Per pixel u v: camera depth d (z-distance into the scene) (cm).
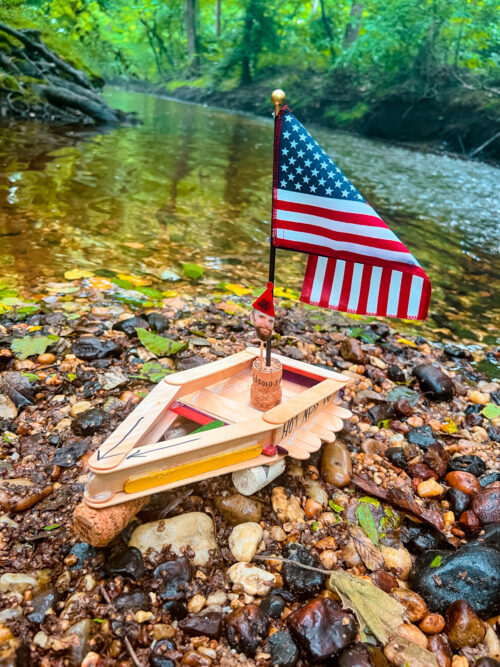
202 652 30
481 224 125
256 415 40
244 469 38
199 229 99
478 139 241
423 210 132
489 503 41
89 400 49
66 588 32
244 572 34
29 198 104
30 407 47
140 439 36
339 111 295
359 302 38
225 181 135
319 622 31
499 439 51
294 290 79
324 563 36
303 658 30
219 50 420
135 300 69
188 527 35
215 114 302
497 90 243
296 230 37
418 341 71
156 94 429
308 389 43
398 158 212
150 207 108
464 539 40
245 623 31
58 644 29
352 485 43
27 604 31
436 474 45
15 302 64
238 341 62
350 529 39
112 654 29
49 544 35
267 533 37
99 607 31
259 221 107
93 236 90
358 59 296
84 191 113
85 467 41
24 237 86
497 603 33
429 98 254
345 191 36
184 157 159
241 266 86
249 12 360
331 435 41
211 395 43
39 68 204
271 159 169
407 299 37
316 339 65
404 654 31
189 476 35
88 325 61
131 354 56
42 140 158
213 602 32
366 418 52
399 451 47
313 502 40
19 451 42
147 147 168
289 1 351
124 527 34
